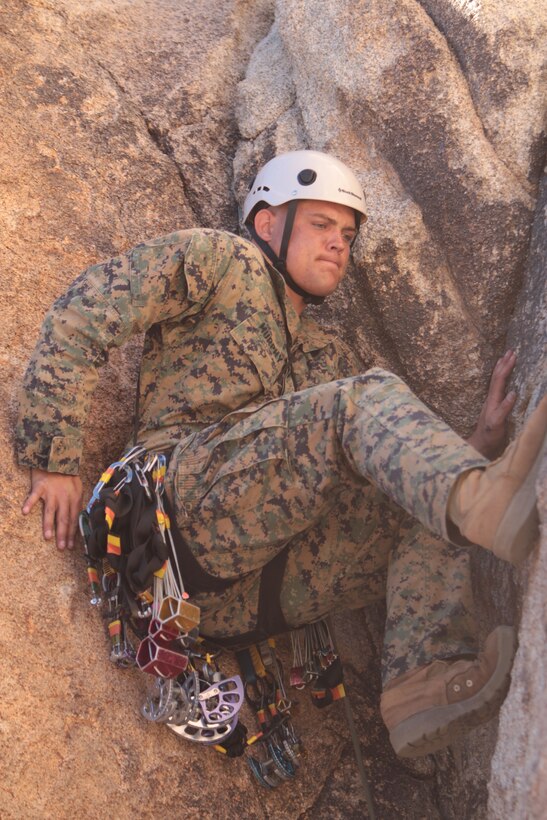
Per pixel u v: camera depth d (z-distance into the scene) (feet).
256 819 7.79
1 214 9.59
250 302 8.21
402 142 9.62
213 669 8.06
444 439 6.23
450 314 9.37
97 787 7.06
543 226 8.85
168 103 11.42
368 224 9.64
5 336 8.80
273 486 7.13
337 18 10.23
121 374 9.31
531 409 8.01
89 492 8.54
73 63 11.14
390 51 9.78
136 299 7.84
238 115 11.41
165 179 10.94
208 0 12.44
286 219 8.86
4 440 7.98
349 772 8.54
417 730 6.48
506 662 6.26
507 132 9.16
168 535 7.45
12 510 7.70
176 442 7.92
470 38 9.42
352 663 9.25
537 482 5.64
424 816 8.52
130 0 12.12
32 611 7.38
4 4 11.12
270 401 7.36
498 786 5.90
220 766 7.84
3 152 10.00
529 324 8.71
